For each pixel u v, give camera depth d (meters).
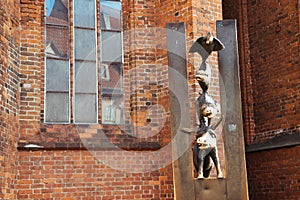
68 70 10.77
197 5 10.88
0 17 9.09
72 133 10.27
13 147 9.49
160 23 11.33
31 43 10.28
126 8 11.45
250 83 13.00
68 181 9.95
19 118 9.91
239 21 13.28
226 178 8.17
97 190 10.13
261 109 12.59
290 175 11.25
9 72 9.49
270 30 12.41
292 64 11.64
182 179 8.15
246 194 8.15
